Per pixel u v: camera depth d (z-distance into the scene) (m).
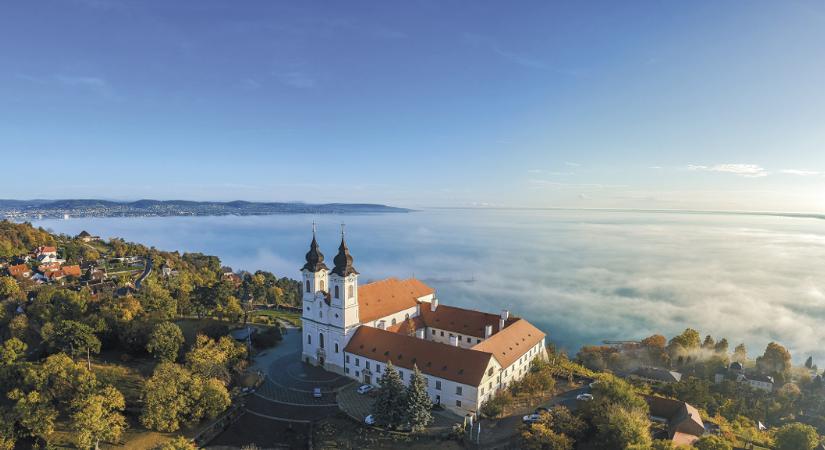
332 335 116.62
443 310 138.75
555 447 74.75
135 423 87.12
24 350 104.50
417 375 88.25
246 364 116.06
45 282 184.75
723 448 77.00
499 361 103.81
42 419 78.19
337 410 96.81
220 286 157.50
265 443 85.31
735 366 182.75
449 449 82.56
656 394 123.38
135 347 118.56
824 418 133.50
